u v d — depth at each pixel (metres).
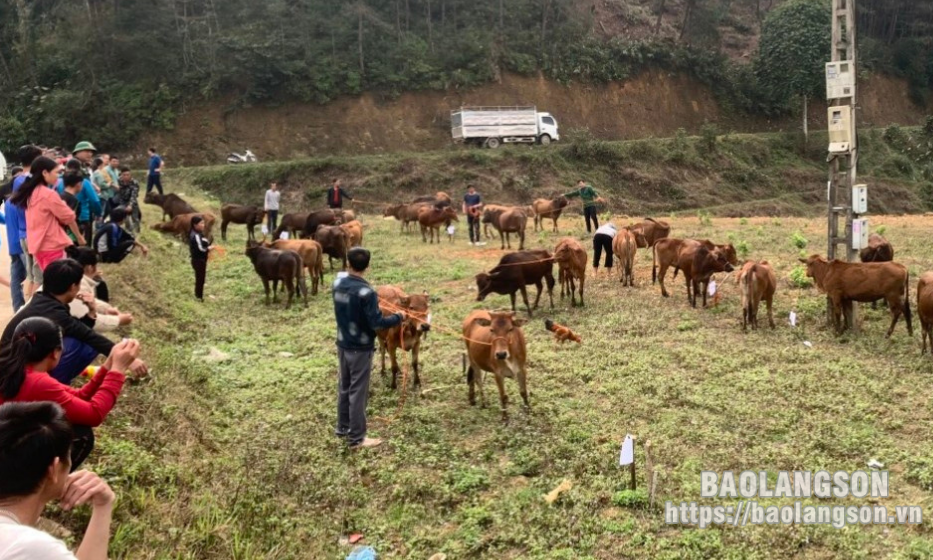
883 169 50.84
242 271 20.20
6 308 10.89
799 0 55.09
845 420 9.04
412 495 7.80
